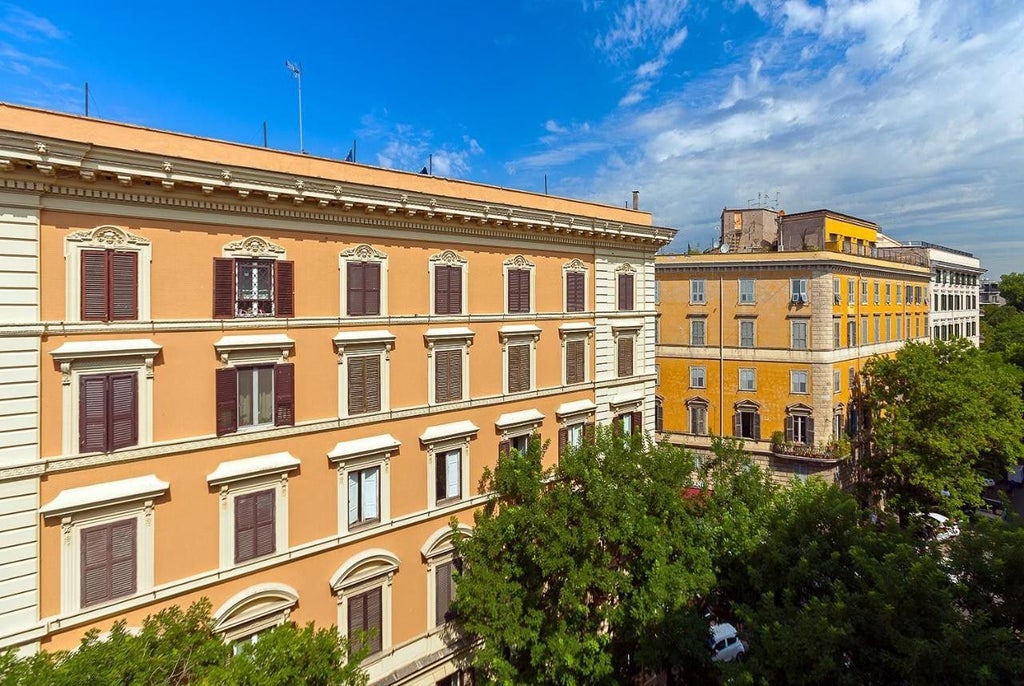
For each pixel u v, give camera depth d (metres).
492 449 21.09
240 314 15.23
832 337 38.62
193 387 14.45
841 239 47.59
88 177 12.56
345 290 17.12
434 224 19.05
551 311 23.16
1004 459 40.22
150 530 13.70
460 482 20.11
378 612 17.77
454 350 19.84
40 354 12.37
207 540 14.60
